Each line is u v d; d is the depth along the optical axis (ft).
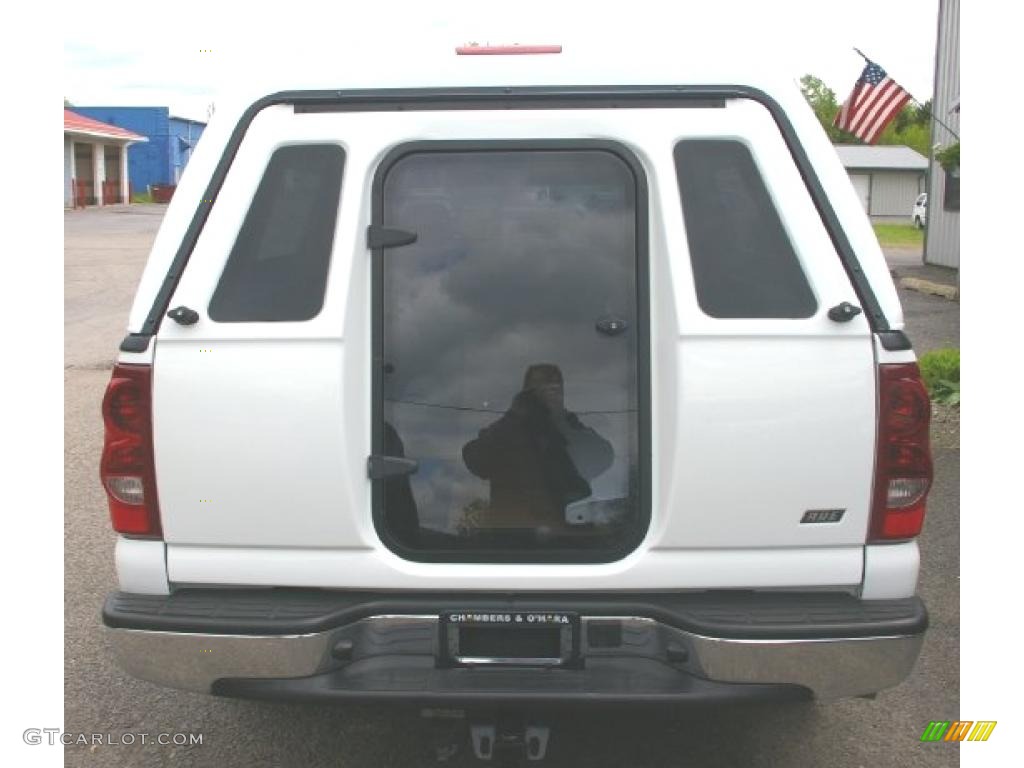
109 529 18.49
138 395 9.04
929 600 15.34
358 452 9.12
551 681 9.02
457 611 9.12
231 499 9.05
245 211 9.17
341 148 9.27
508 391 9.43
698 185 9.13
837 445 8.87
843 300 8.91
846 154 147.54
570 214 9.41
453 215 9.43
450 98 9.25
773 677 8.86
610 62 9.23
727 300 8.95
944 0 53.52
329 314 8.96
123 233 83.82
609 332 9.38
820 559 9.05
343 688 8.97
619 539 9.30
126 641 9.15
